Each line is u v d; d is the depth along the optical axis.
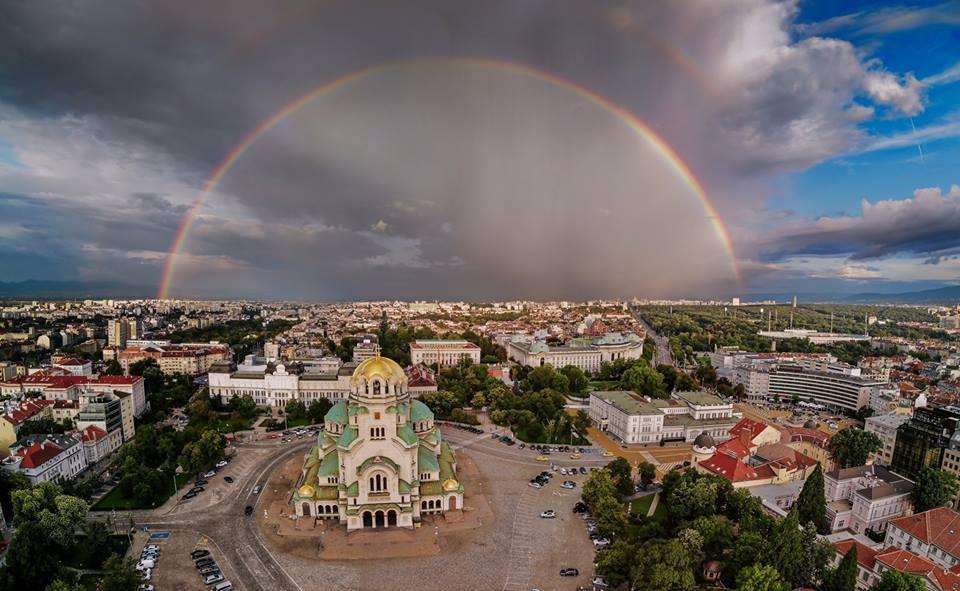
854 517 170.88
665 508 182.38
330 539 158.62
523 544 157.88
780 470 191.50
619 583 130.62
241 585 137.12
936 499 169.62
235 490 193.25
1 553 143.12
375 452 167.88
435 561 148.75
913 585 117.06
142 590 134.25
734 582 134.38
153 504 180.00
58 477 191.62
